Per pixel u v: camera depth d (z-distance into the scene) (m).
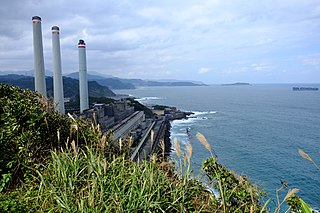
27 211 3.17
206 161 4.25
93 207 2.96
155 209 3.13
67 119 6.34
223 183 3.96
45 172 4.12
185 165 3.85
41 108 6.52
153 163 3.88
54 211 3.10
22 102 6.02
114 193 3.17
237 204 3.88
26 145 4.82
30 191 3.58
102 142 4.86
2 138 4.81
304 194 19.84
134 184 3.27
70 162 3.92
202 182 3.98
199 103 132.50
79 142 5.64
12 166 4.61
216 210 3.51
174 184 3.72
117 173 3.81
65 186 3.33
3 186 3.78
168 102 141.88
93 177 3.47
